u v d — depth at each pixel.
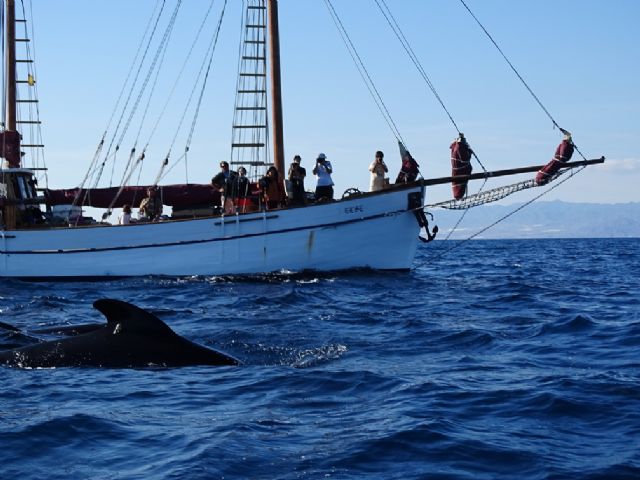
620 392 12.15
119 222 35.78
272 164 38.38
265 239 33.78
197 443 9.51
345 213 33.94
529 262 60.38
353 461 8.94
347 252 34.25
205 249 33.94
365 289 30.33
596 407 11.30
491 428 10.34
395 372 13.87
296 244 33.81
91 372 12.98
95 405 11.30
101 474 8.55
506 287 32.66
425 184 34.34
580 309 24.75
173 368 13.37
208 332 17.94
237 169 36.41
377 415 10.93
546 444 9.60
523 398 11.86
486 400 11.81
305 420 10.66
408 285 32.22
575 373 13.89
